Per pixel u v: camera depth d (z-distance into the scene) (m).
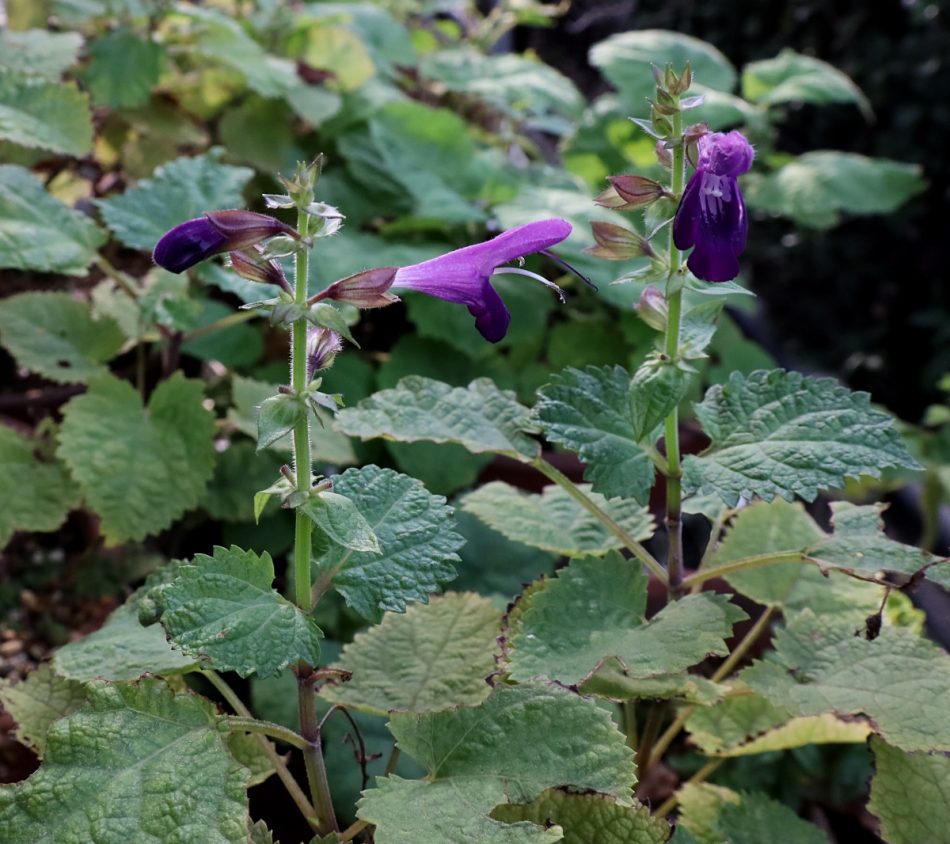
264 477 0.55
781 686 0.39
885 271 1.32
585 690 0.38
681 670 0.36
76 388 0.60
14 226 0.49
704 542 0.75
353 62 0.77
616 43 0.86
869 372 1.32
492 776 0.35
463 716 0.37
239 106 0.72
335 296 0.35
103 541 0.56
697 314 0.39
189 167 0.53
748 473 0.37
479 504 0.44
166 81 0.70
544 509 0.45
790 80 0.92
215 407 0.62
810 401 0.39
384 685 0.40
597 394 0.39
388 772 0.40
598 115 0.83
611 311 0.71
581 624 0.38
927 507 0.68
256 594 0.35
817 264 1.36
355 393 0.62
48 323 0.54
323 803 0.37
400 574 0.36
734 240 0.36
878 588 0.43
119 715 0.35
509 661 0.38
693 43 0.87
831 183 0.83
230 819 0.33
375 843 0.34
